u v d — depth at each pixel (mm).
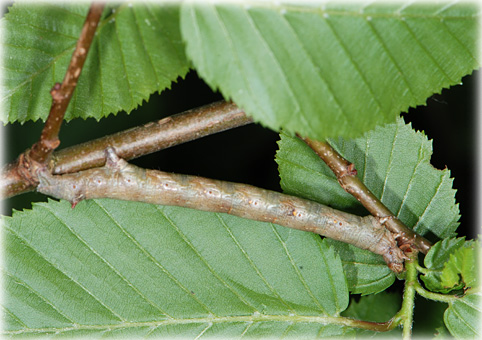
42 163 170
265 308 178
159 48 174
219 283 179
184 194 176
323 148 176
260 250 179
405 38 167
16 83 176
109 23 172
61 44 175
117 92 176
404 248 177
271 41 162
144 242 178
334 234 178
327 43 164
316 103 163
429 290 176
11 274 176
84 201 177
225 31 161
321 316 178
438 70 168
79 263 177
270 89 162
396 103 167
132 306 178
